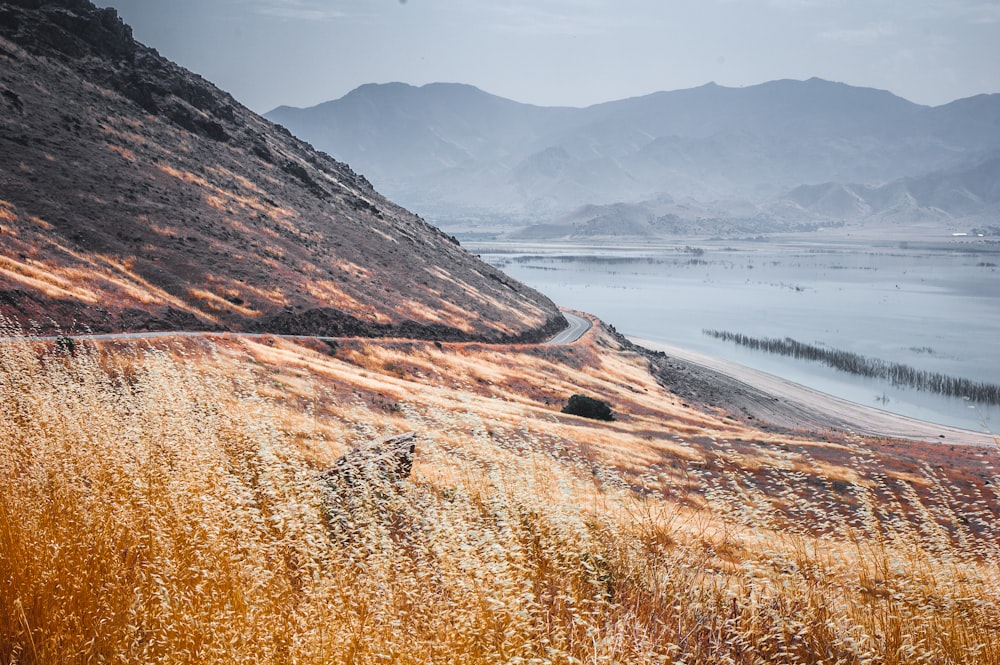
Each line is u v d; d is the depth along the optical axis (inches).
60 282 3238.2
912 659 221.1
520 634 197.9
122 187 5128.0
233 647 198.2
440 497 281.6
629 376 5669.3
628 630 212.7
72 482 305.6
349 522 265.1
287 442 343.0
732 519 273.6
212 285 4350.4
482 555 231.3
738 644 224.5
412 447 337.4
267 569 232.2
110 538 251.6
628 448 1359.5
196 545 242.5
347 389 2153.1
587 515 279.3
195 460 321.7
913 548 251.6
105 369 735.1
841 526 261.3
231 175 6668.3
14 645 196.1
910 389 6348.4
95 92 6565.0
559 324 7514.8
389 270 6461.6
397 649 197.9
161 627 203.3
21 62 6161.4
